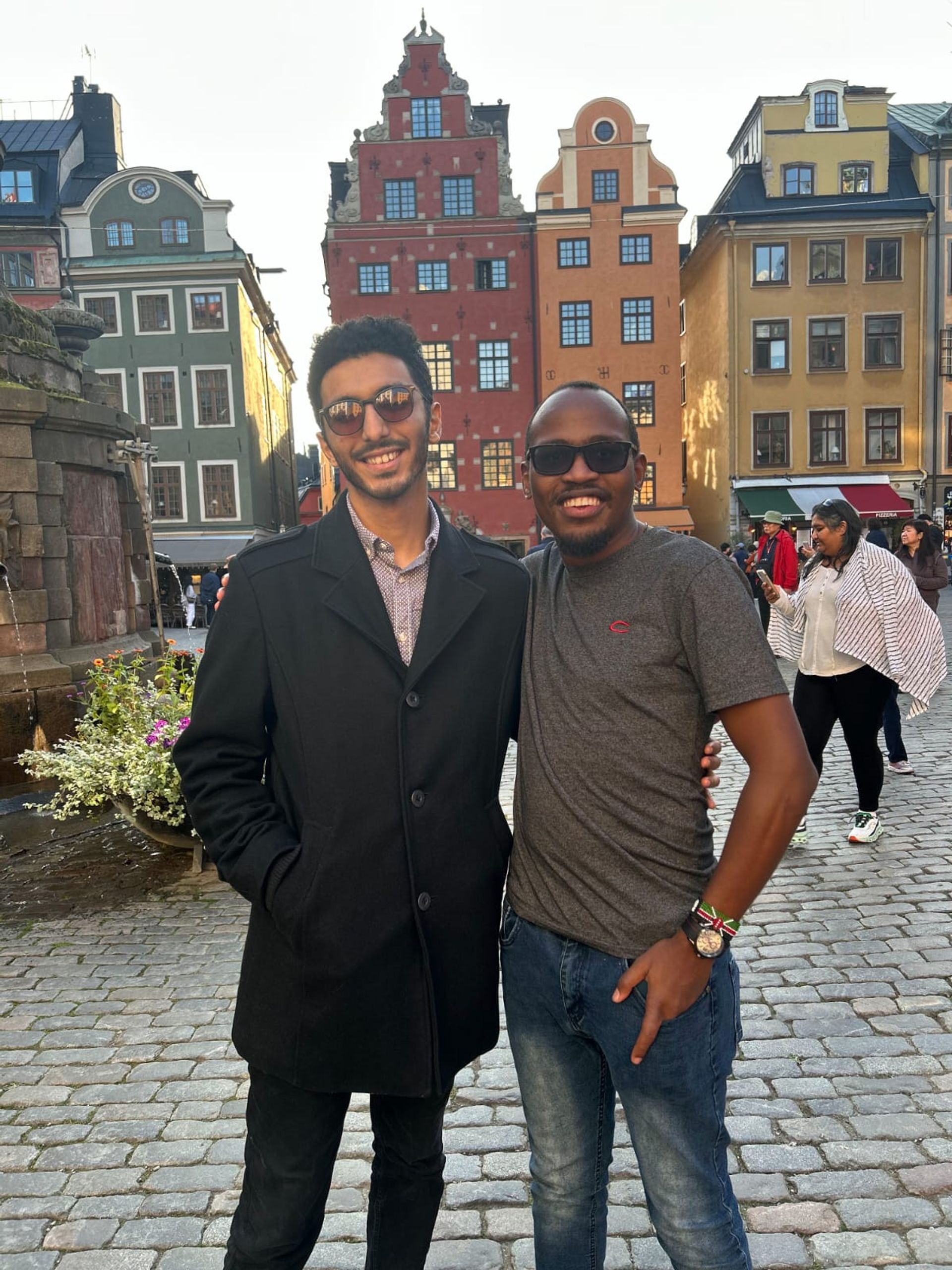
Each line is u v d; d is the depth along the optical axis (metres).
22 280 32.94
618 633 1.66
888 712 6.79
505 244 32.78
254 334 36.62
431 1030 1.72
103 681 5.64
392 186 32.66
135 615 9.61
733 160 36.06
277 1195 1.80
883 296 32.12
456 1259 2.30
